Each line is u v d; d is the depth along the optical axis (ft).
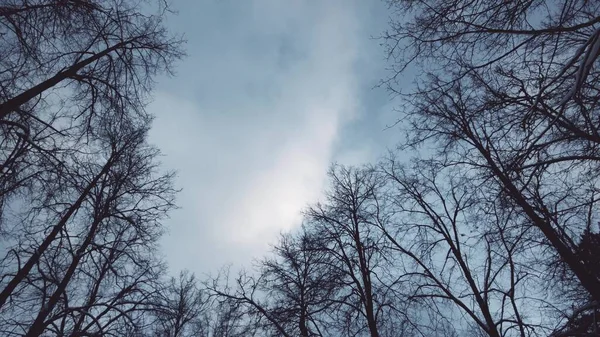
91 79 23.22
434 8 15.58
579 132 15.83
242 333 36.73
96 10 21.76
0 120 17.35
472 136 25.46
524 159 17.60
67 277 27.22
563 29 12.90
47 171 23.04
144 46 24.76
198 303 44.50
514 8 14.40
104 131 26.18
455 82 17.72
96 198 31.42
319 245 40.88
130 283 31.09
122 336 26.35
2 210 23.25
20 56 19.74
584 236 22.45
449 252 31.71
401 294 34.40
